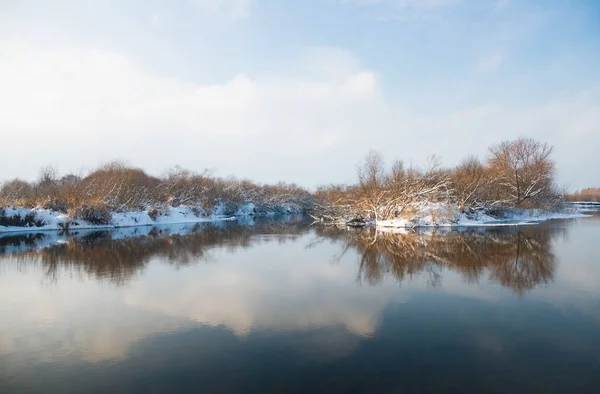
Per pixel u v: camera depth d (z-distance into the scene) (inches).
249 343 373.4
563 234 1232.8
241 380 300.7
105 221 1606.8
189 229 1546.5
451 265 741.9
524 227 1489.9
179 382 298.7
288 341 377.4
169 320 439.8
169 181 2412.6
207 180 2650.1
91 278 647.8
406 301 508.1
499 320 433.7
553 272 670.5
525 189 2103.8
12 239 1176.2
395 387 288.5
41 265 759.1
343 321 433.4
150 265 757.3
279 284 601.9
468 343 369.1
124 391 286.7
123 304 501.7
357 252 908.6
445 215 1588.3
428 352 349.1
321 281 619.8
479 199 1818.4
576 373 308.3
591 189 5575.8
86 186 1732.3
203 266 746.2
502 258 807.7
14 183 2321.6
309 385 292.0
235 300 515.2
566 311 462.9
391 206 1635.1
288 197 3356.3
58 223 1483.8
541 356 339.9
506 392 280.8
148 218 1809.8
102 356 346.9
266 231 1455.5
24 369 323.6
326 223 1867.6
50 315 460.1
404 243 1058.1
